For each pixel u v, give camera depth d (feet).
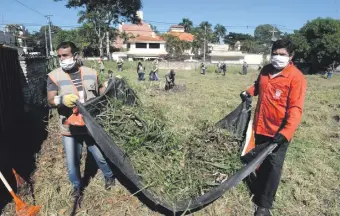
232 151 12.48
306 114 29.25
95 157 11.69
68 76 10.66
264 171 11.07
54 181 13.08
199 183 11.31
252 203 11.98
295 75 9.93
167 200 10.69
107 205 11.56
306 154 17.12
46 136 19.26
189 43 210.79
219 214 11.23
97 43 167.22
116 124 12.04
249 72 121.29
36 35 162.40
